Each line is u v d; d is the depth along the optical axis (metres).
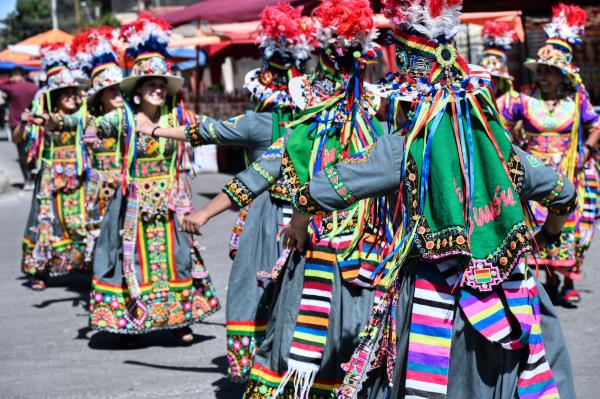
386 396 4.52
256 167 5.72
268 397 5.91
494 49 13.95
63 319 10.32
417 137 4.37
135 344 9.03
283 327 5.83
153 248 8.75
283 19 6.80
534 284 4.43
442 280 4.30
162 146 8.70
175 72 9.70
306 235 5.71
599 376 7.32
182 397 7.21
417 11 4.47
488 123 4.41
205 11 17.09
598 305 9.98
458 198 4.25
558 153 10.48
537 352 4.29
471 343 4.27
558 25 10.41
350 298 5.71
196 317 8.97
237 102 25.70
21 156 23.61
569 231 10.08
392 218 4.66
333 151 5.81
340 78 5.90
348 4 5.79
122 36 8.61
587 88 17.67
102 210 10.32
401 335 4.40
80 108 11.17
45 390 7.51
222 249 14.09
